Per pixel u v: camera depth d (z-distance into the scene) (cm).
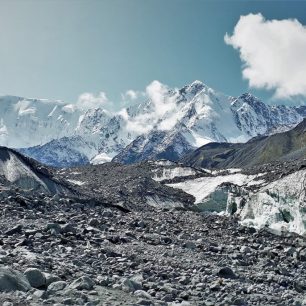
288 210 9538
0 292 1517
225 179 17988
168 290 1934
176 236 3594
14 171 9069
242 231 4600
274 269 2939
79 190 10225
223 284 2239
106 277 1925
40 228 2698
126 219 3991
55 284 1669
